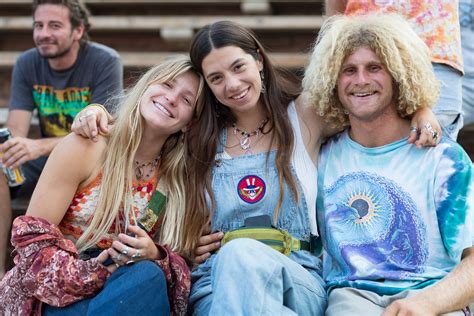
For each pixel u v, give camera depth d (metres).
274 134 5.17
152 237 5.19
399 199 4.72
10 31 10.45
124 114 5.06
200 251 5.09
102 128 4.96
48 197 4.86
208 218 5.12
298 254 5.02
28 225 4.72
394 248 4.70
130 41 10.52
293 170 5.09
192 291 4.95
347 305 4.54
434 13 5.53
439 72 5.49
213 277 4.53
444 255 4.65
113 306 4.41
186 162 5.21
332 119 5.05
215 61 4.96
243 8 10.31
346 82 4.80
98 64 7.46
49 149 6.82
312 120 5.20
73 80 7.48
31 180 7.09
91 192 5.00
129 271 4.52
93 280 4.60
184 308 4.80
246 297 4.31
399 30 4.75
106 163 5.01
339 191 4.93
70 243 4.78
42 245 4.70
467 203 4.58
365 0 5.65
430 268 4.64
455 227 4.56
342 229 4.85
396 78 4.71
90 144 4.95
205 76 5.05
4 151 6.64
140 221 5.09
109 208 4.98
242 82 4.97
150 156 5.18
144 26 10.08
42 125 7.65
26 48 10.61
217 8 10.78
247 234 4.97
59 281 4.60
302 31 9.99
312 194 5.05
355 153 4.95
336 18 5.07
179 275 4.75
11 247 6.95
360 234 4.79
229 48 4.94
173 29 10.01
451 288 4.34
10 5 10.83
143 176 5.17
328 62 4.82
